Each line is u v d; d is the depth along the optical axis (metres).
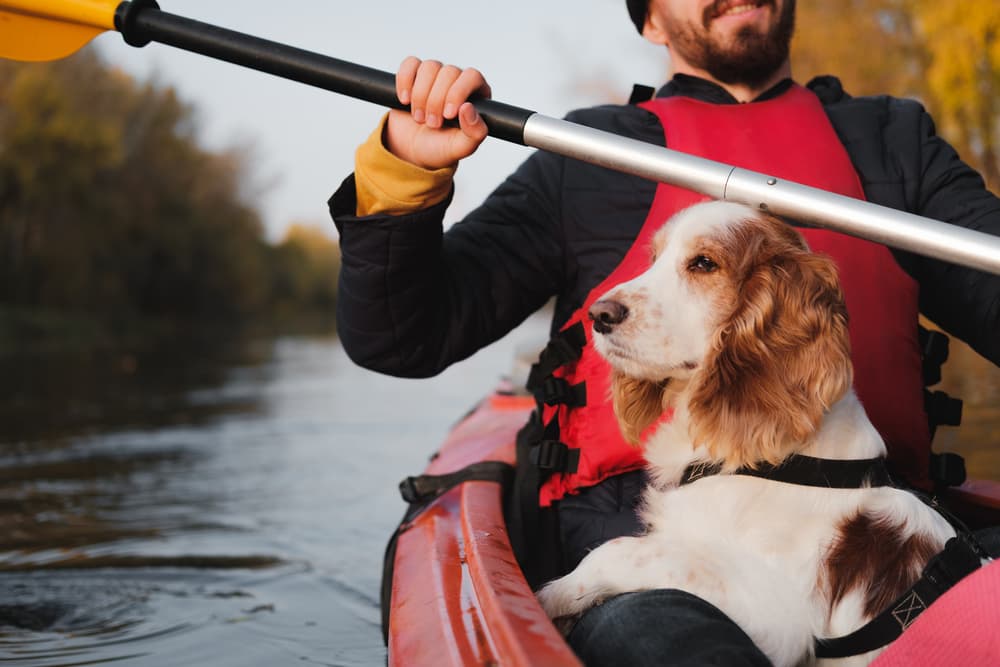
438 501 2.34
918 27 14.54
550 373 2.08
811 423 1.58
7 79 32.19
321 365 16.23
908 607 1.45
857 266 1.98
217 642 2.57
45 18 1.85
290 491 4.77
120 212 36.94
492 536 1.79
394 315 1.96
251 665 2.40
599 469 1.98
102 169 36.47
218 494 4.71
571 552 2.01
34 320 29.91
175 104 40.22
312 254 72.19
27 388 11.32
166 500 4.56
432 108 1.69
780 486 1.58
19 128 31.72
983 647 1.31
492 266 2.13
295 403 9.33
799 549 1.54
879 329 1.96
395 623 1.65
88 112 37.12
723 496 1.61
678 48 2.36
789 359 1.63
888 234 1.52
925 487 2.05
